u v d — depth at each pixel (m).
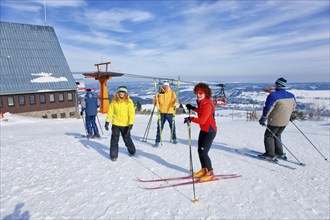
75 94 24.70
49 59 24.84
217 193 3.36
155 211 2.89
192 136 7.92
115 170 4.36
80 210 2.94
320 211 2.86
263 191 3.40
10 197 3.32
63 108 23.98
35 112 22.22
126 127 5.04
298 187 3.53
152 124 12.69
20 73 22.23
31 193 3.44
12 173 4.29
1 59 22.08
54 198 3.27
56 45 26.33
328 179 3.84
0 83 20.56
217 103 13.08
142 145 6.42
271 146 4.84
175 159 5.02
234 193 3.35
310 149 5.90
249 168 4.41
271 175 4.04
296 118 15.94
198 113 3.74
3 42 23.20
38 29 26.30
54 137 8.01
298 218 2.71
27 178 4.04
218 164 4.66
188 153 5.50
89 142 7.02
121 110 4.87
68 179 3.96
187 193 3.38
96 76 22.61
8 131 11.20
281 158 4.97
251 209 2.91
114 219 2.73
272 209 2.91
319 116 16.44
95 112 7.73
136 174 4.15
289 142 6.78
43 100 22.72
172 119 6.45
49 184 3.76
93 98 7.68
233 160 4.93
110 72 22.14
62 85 23.61
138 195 3.33
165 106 6.29
